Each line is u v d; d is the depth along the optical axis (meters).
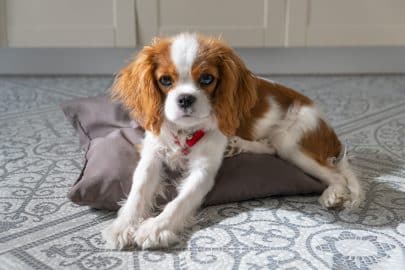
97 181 1.59
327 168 1.75
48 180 1.83
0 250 1.40
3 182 1.81
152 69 1.57
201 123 1.62
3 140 2.19
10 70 3.26
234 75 1.60
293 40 3.13
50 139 2.21
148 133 1.72
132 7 3.03
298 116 1.82
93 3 3.03
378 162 2.01
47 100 2.75
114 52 3.24
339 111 2.62
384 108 2.67
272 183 1.68
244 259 1.36
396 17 3.12
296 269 1.32
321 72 3.31
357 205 1.63
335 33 3.13
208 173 1.63
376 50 3.30
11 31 3.05
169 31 3.09
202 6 3.06
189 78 1.53
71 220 1.57
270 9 3.07
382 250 1.41
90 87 3.00
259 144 1.83
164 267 1.33
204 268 1.33
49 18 3.04
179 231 1.49
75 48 3.22
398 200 1.69
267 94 1.83
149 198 1.60
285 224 1.54
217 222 1.55
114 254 1.39
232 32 3.11
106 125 2.05
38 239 1.46
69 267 1.33
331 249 1.41
